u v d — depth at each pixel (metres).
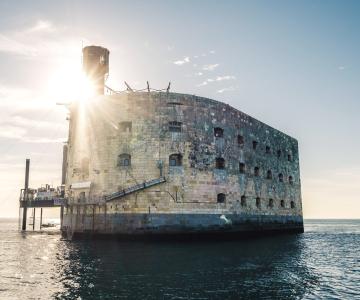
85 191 36.28
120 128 35.81
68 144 40.97
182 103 36.22
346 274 19.30
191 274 18.02
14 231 60.00
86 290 14.74
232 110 40.50
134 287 15.23
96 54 41.44
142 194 33.69
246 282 16.45
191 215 34.28
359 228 92.50
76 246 30.47
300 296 14.34
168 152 34.75
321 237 48.66
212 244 32.25
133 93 35.91
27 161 53.91
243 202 40.34
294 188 53.75
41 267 20.09
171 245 30.80
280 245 33.59
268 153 47.59
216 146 37.53
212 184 36.25
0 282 16.25
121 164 35.22
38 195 51.31
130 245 30.72
